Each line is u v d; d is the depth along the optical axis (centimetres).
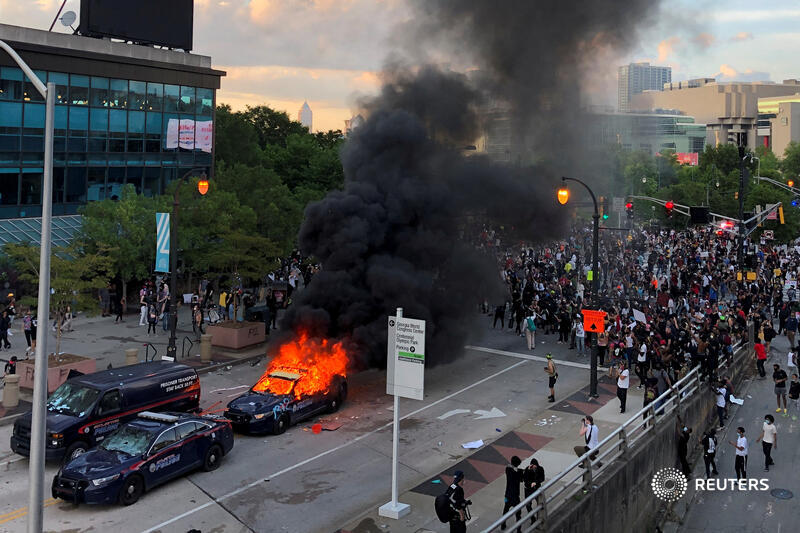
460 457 2002
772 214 6328
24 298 2475
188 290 4244
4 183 4275
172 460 1750
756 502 2012
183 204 3828
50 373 2392
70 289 2512
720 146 11869
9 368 2361
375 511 1631
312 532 1545
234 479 1819
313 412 2308
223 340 3148
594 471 1794
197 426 1842
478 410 2438
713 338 2730
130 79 4881
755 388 3012
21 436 1838
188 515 1606
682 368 2656
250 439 2125
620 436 1892
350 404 2500
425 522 1581
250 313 3372
